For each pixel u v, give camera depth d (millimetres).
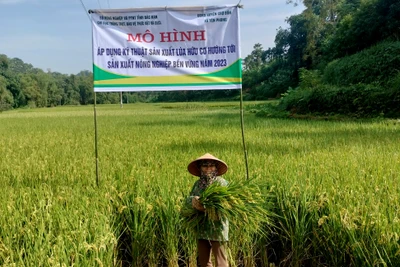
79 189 5836
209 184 4227
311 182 5609
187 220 4191
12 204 5098
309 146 10102
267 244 5059
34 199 5480
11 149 12211
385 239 3961
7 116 44094
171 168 7297
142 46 5957
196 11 5898
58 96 131250
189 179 6105
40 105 121188
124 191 5582
